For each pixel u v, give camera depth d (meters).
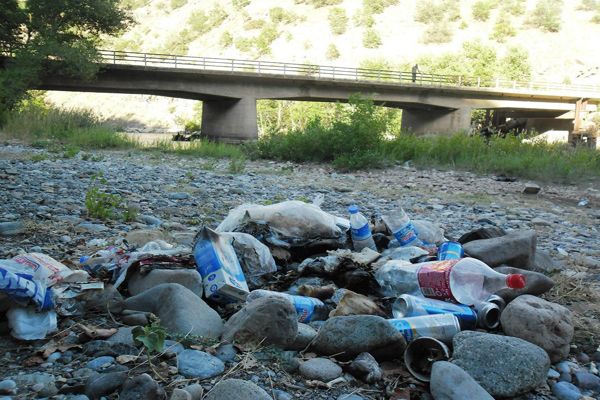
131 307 3.20
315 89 40.47
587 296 4.26
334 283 3.94
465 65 75.75
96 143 20.89
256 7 131.12
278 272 4.06
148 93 37.25
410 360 2.82
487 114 54.19
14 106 26.59
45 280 3.04
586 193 12.77
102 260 3.70
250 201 8.82
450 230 7.37
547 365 2.76
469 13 114.75
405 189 12.45
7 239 4.82
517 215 9.35
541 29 104.12
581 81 91.38
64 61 30.23
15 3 31.30
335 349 2.85
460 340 2.83
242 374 2.62
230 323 2.97
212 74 36.50
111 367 2.58
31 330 2.86
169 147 21.38
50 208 6.52
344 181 13.72
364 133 18.25
